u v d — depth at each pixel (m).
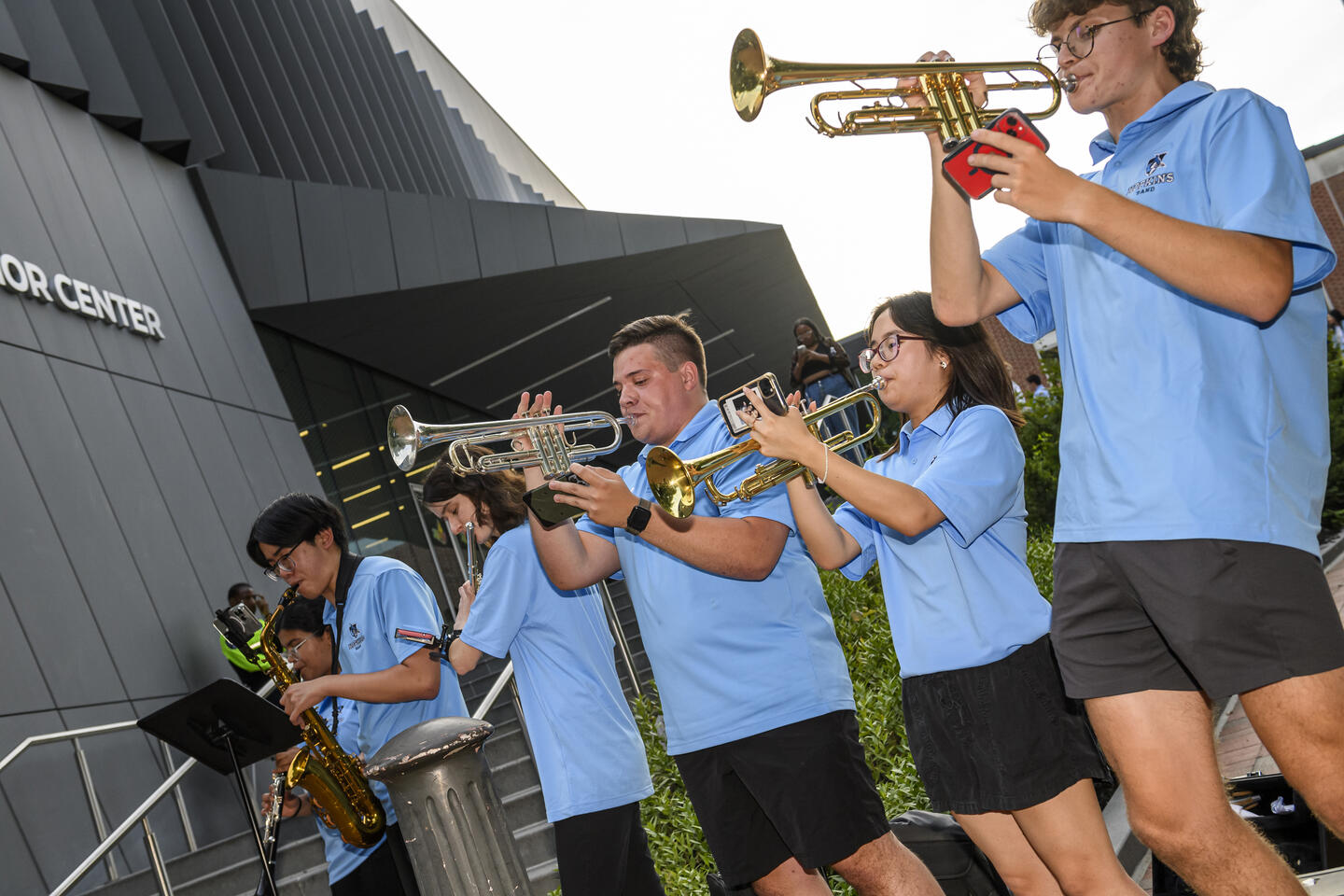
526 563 3.62
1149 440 2.07
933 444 2.91
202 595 9.24
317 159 14.61
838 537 3.04
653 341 3.26
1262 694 2.00
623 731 3.62
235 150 12.95
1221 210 1.97
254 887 6.97
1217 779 2.11
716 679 2.96
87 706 7.53
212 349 11.27
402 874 4.04
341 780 4.01
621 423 3.31
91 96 10.89
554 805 3.53
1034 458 10.41
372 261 13.41
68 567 7.98
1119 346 2.14
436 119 22.30
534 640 3.63
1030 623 2.68
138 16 12.08
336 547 4.08
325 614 4.18
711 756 3.01
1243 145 1.98
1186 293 1.95
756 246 16.53
